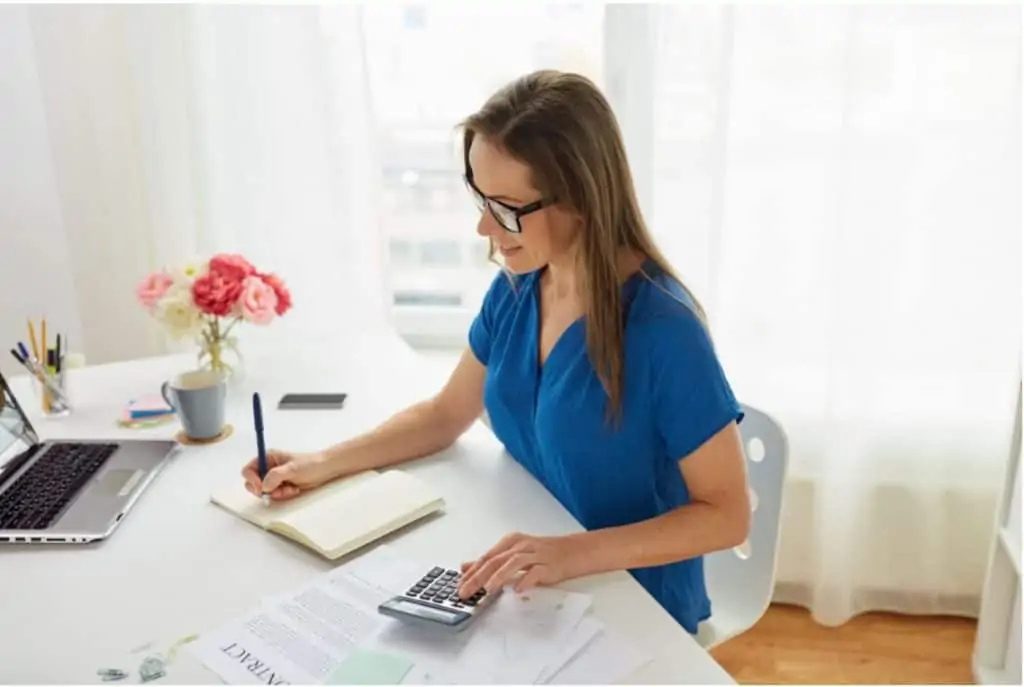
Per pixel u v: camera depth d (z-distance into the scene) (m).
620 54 2.00
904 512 2.16
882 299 1.98
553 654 0.92
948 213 1.93
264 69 2.08
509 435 1.37
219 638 0.96
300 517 1.19
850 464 2.06
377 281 2.23
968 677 2.01
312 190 2.16
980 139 1.88
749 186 1.98
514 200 1.13
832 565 2.13
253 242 2.20
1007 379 2.03
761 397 2.11
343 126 2.11
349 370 1.86
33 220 2.25
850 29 1.83
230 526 1.21
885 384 2.06
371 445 1.37
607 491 1.23
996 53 1.83
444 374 1.84
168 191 2.17
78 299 2.32
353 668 0.90
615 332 1.16
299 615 1.00
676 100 1.96
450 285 2.45
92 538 1.16
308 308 2.23
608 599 1.02
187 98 2.12
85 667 0.92
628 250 1.21
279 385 1.77
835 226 1.95
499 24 2.16
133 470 1.36
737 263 2.04
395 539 1.17
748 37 1.90
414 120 2.29
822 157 1.94
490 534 1.18
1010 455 1.83
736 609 1.40
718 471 1.14
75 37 2.14
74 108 2.19
